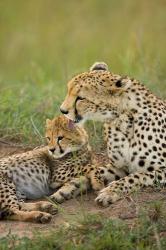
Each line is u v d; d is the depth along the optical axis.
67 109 12.02
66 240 10.30
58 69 21.33
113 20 25.08
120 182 11.70
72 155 12.90
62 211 11.18
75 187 12.16
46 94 16.47
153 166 11.99
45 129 14.47
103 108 12.03
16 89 17.30
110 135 12.24
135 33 21.50
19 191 12.48
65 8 26.31
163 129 12.14
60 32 24.92
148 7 25.27
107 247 10.01
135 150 12.05
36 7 26.41
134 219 10.75
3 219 11.34
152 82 16.48
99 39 24.02
